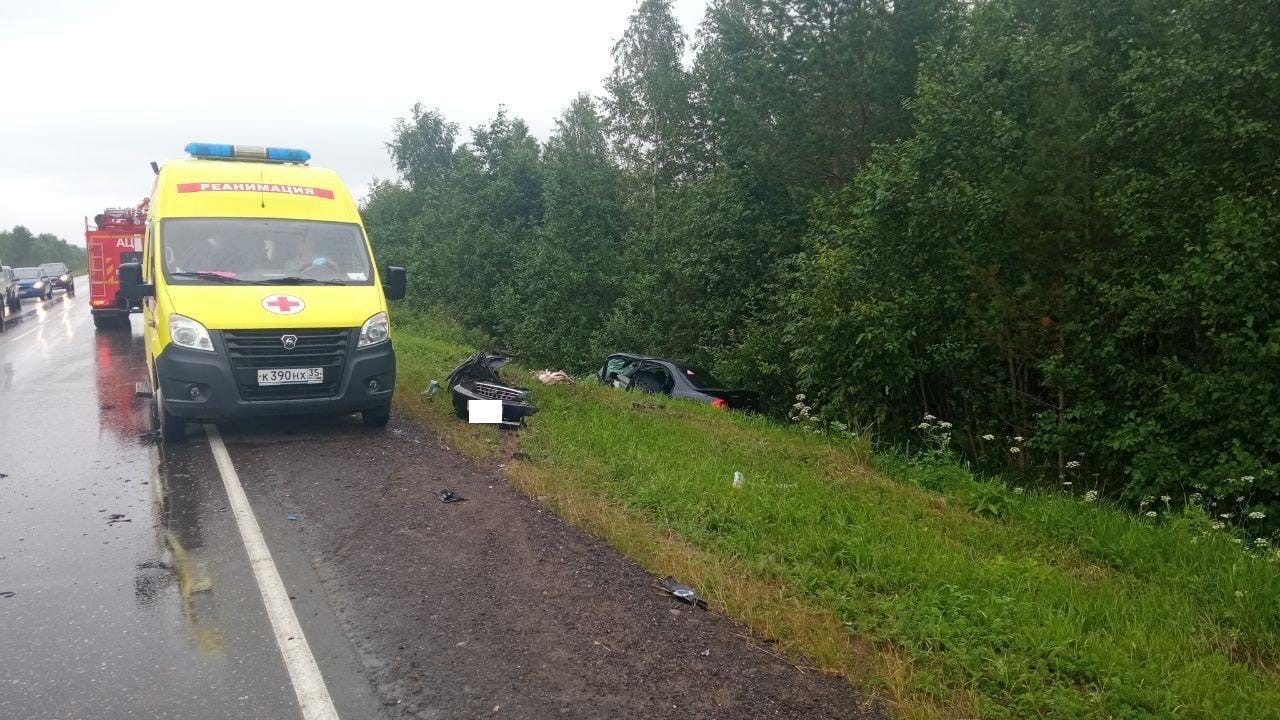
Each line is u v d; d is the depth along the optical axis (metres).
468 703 3.41
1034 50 10.63
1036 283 10.09
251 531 5.45
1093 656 3.89
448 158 39.34
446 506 6.04
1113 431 9.30
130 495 6.29
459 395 9.09
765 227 17.22
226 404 7.42
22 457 7.48
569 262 22.86
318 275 8.37
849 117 16.83
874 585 4.78
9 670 3.62
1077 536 6.27
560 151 25.83
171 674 3.62
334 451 7.69
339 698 3.44
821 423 11.29
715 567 4.92
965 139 10.76
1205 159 8.97
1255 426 8.05
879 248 11.62
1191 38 9.12
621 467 7.14
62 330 21.66
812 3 16.45
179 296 7.54
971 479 7.71
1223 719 3.53
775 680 3.69
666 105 23.41
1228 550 5.88
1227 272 7.98
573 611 4.31
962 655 3.88
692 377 14.01
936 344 11.26
